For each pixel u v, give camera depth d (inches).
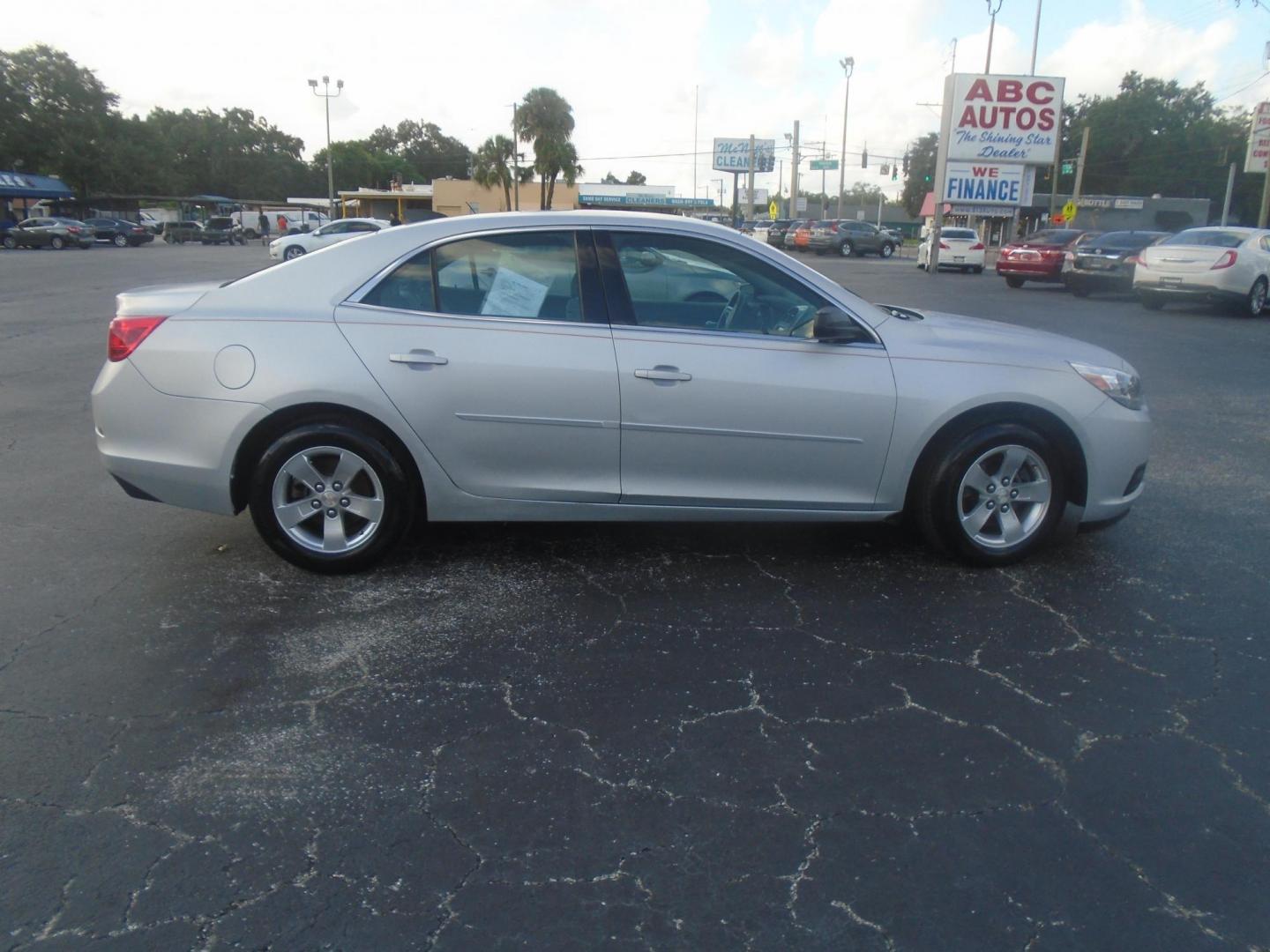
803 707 140.0
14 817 113.0
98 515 218.5
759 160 3363.7
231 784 120.2
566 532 209.2
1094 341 545.3
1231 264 674.8
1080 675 150.6
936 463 185.2
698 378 175.8
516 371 173.6
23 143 2819.9
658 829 112.8
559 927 97.7
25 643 155.3
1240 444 305.7
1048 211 2508.6
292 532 178.7
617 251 180.5
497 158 1914.4
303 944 95.1
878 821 114.9
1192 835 113.2
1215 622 170.6
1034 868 107.2
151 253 1635.1
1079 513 197.9
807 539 208.5
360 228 1321.4
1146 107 3073.3
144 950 94.0
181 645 155.6
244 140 4020.7
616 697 141.9
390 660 152.1
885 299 821.2
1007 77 1323.8
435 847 109.3
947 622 168.4
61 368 419.8
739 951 95.0
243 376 171.8
